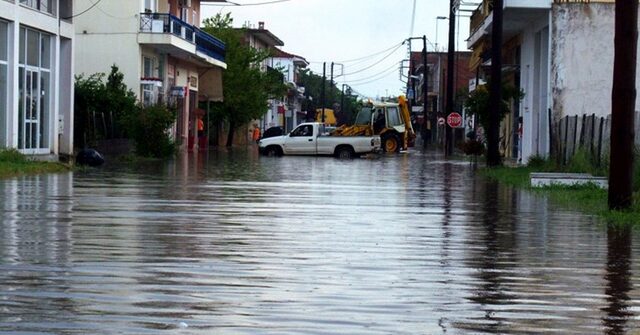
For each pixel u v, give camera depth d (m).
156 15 57.19
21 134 38.72
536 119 50.28
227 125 85.62
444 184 32.75
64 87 44.06
